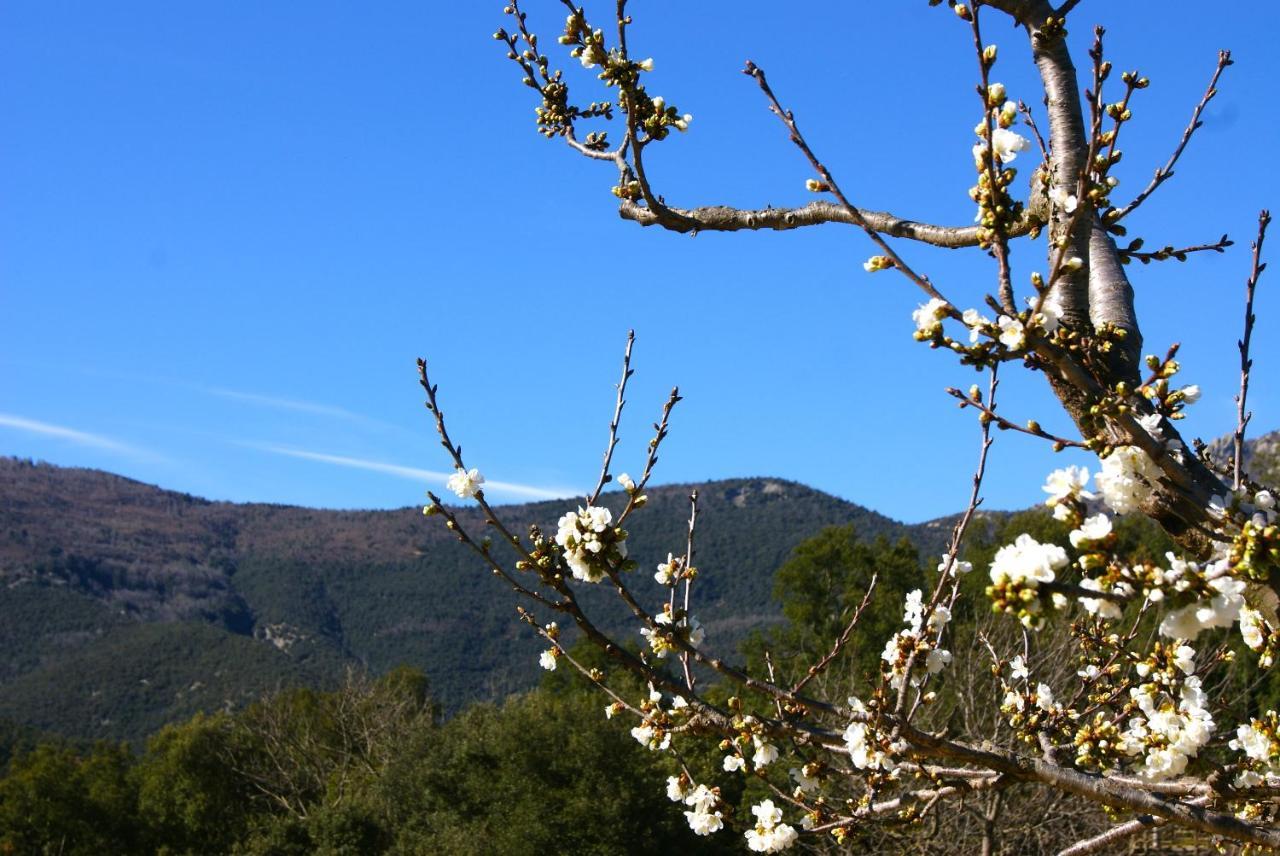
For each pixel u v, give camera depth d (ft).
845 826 14.02
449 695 452.76
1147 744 11.94
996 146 9.63
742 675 12.59
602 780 82.74
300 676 355.97
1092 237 11.45
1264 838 10.99
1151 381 9.91
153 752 147.95
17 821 119.03
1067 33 11.55
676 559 13.02
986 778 12.92
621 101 14.89
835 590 128.36
